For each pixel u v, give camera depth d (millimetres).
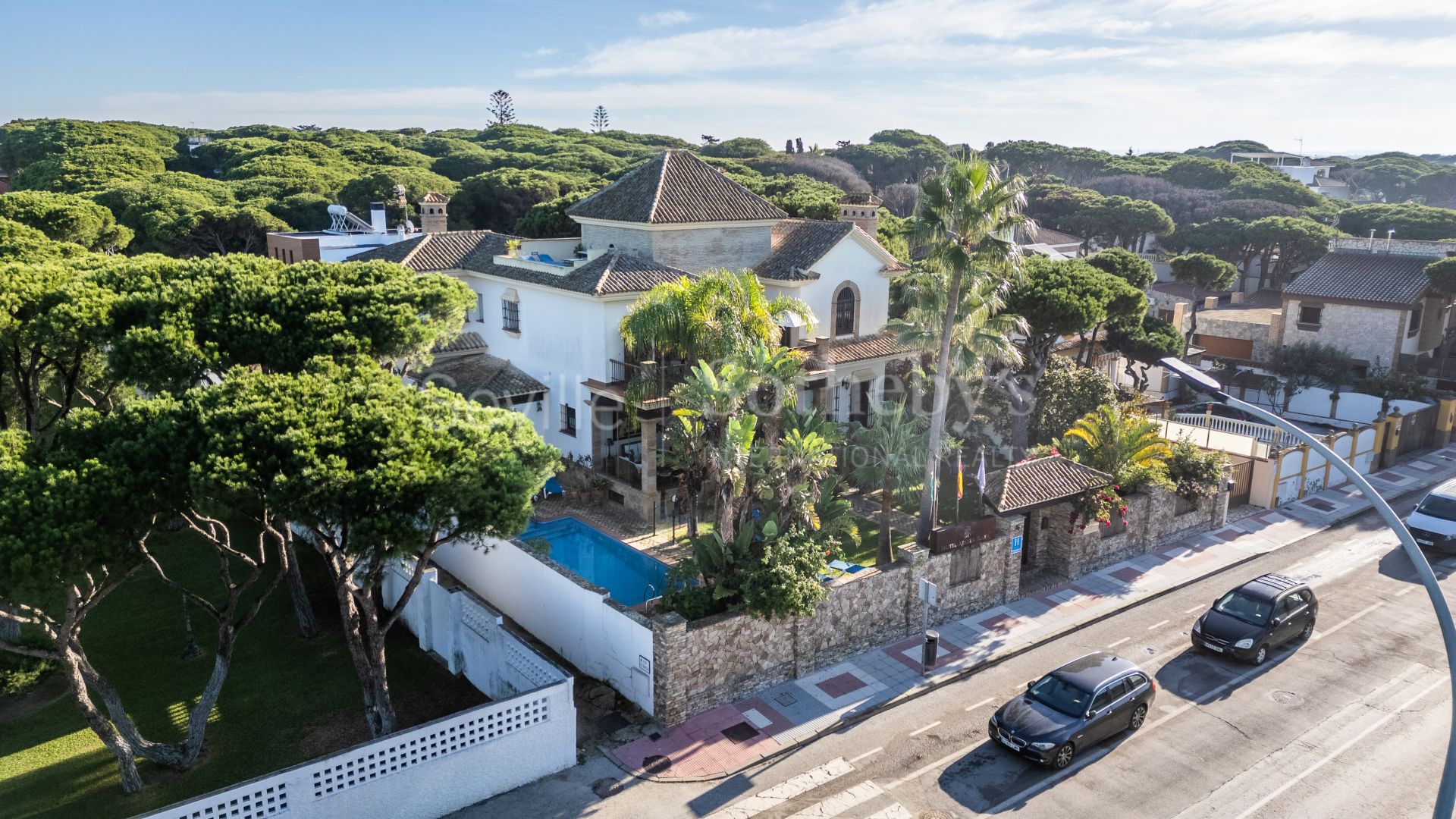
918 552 21672
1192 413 42688
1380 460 37281
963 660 20812
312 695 18453
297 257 42844
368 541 13523
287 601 22328
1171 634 22500
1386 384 42656
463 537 15641
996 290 24219
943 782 16344
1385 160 129875
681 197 34469
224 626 16000
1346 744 17688
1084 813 15500
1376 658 21250
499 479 14953
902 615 21734
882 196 94000
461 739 15289
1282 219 72062
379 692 16250
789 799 15797
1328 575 26375
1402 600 24594
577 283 30562
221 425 13891
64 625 13797
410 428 14742
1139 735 18047
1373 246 50438
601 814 15336
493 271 34625
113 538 12867
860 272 35781
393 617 16203
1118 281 39094
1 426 21344
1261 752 17438
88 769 15883
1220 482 29500
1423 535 28391
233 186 76125
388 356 20828
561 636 20453
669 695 17750
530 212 58062
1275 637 21234
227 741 16828
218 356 18422
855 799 15844
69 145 96812
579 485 30797
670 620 17766
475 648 19078
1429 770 16812
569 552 26953
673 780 16266
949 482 27844
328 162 91438
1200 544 28578
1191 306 57594
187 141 117625
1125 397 36406
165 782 15578
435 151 116000
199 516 15609
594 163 104938
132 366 17938
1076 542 25406
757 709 18578
